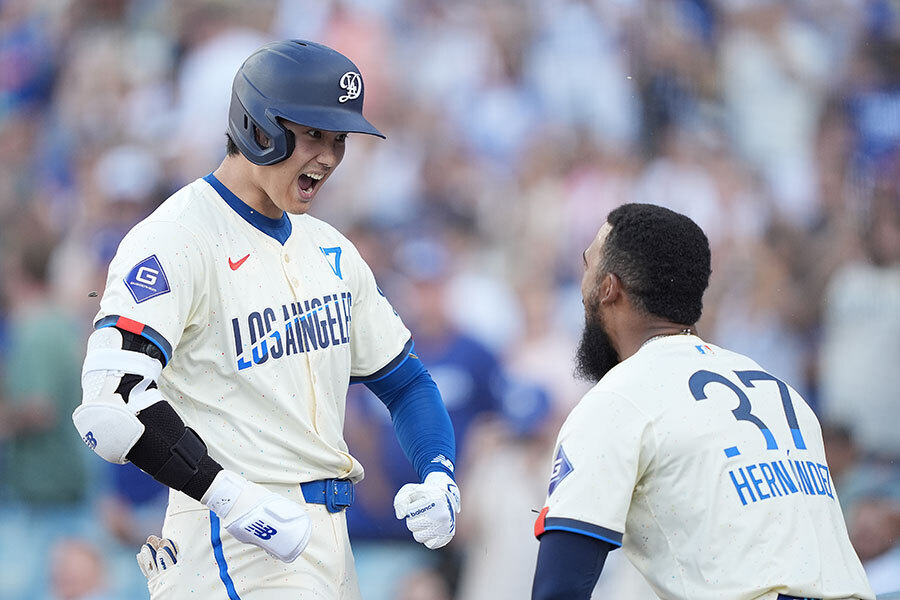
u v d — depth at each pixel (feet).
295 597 29.94
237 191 30.89
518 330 87.81
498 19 101.55
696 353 27.89
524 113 99.19
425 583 77.71
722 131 100.01
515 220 94.58
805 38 103.19
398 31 101.76
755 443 26.37
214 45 100.01
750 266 93.91
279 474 30.14
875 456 86.74
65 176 96.48
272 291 30.63
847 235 95.09
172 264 28.91
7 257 90.27
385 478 78.18
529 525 79.05
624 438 25.98
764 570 25.18
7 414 82.38
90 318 87.56
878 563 70.95
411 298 84.89
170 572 30.30
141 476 81.05
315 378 31.07
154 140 97.45
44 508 81.25
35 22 103.81
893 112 100.94
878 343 90.02
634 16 101.86
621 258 28.40
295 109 29.30
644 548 26.53
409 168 96.07
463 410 81.05
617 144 98.58
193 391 29.91
